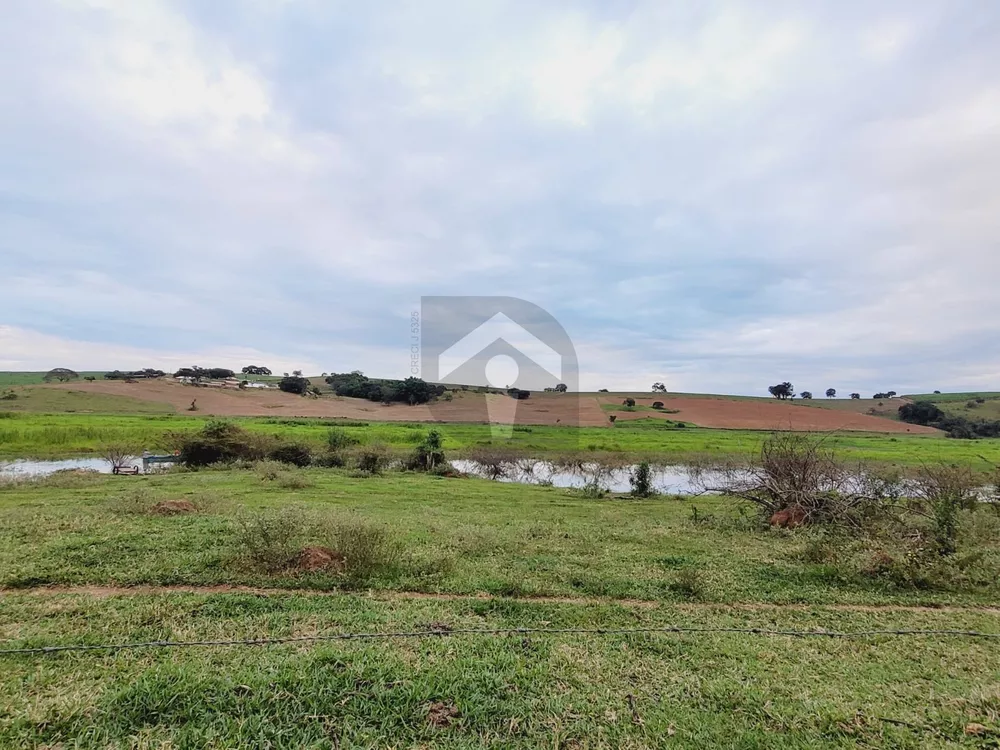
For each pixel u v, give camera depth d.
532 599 6.00
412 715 3.46
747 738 3.33
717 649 4.65
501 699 3.71
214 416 40.62
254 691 3.62
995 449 30.31
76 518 8.88
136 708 3.40
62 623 4.82
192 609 5.23
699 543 8.98
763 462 11.98
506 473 21.89
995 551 8.13
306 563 6.66
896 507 10.59
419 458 20.16
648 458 24.47
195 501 10.65
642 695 3.84
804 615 5.69
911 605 6.15
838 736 3.39
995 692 3.92
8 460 22.27
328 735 3.25
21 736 3.13
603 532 9.61
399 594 6.00
